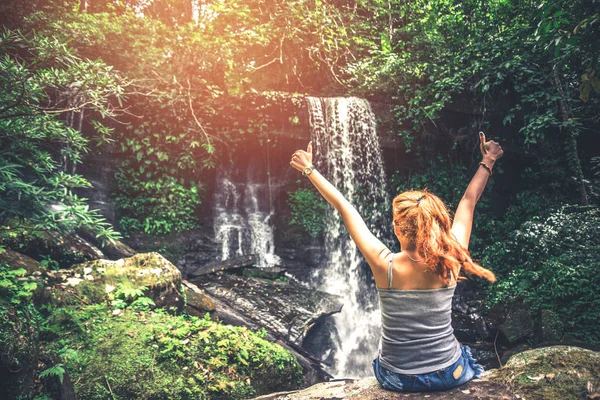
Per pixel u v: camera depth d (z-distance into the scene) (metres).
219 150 11.71
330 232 11.97
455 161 12.80
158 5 13.06
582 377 1.96
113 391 4.45
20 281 4.86
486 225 11.83
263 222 12.02
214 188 11.77
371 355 9.99
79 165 10.06
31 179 7.87
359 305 11.65
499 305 8.55
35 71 5.18
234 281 9.24
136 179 10.70
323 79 14.85
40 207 6.06
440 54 13.09
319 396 2.04
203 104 11.16
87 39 9.40
